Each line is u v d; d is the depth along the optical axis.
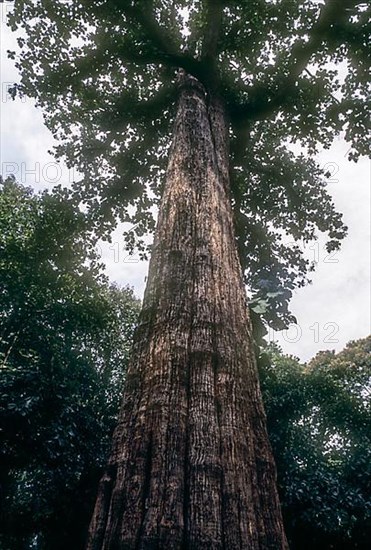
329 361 14.15
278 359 10.80
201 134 5.46
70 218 10.75
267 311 7.66
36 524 9.02
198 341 2.74
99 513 2.01
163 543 1.71
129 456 2.17
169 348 2.66
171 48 9.26
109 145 10.73
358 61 9.34
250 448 2.27
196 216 3.91
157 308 3.03
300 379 10.23
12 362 8.66
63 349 9.52
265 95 9.33
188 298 3.05
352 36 8.92
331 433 9.83
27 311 9.63
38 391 7.51
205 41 8.28
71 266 10.84
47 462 7.50
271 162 11.02
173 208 4.05
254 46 9.52
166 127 10.38
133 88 10.00
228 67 9.65
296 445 8.76
